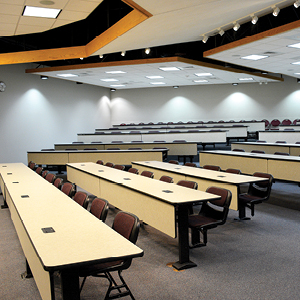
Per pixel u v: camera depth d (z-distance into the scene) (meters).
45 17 5.64
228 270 2.96
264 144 8.34
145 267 3.07
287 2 5.69
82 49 8.34
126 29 6.02
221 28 6.81
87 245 1.91
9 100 10.97
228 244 3.64
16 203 3.07
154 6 4.83
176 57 9.34
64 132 13.60
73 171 6.17
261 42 7.07
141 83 14.27
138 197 3.60
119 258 1.72
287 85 16.19
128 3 4.90
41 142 12.37
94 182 5.04
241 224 4.40
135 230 2.35
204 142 11.69
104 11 8.63
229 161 6.59
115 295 2.27
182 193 3.33
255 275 2.84
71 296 1.76
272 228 4.20
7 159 10.93
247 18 6.69
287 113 16.28
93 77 12.23
